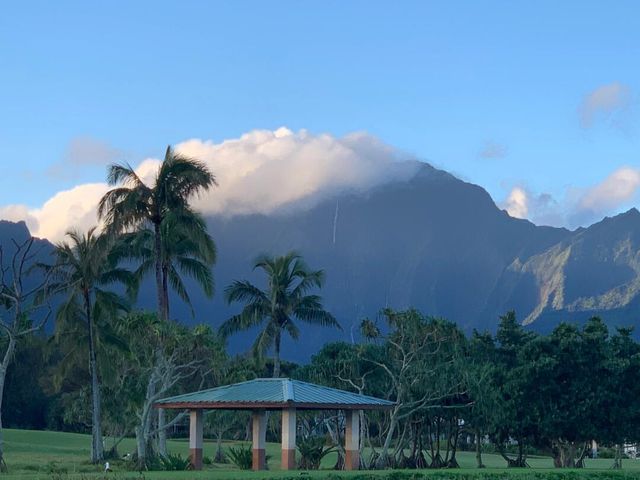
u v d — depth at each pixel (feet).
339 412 262.67
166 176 217.15
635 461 341.62
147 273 227.61
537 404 223.51
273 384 180.96
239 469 182.70
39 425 409.69
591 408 221.46
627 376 227.81
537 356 226.38
